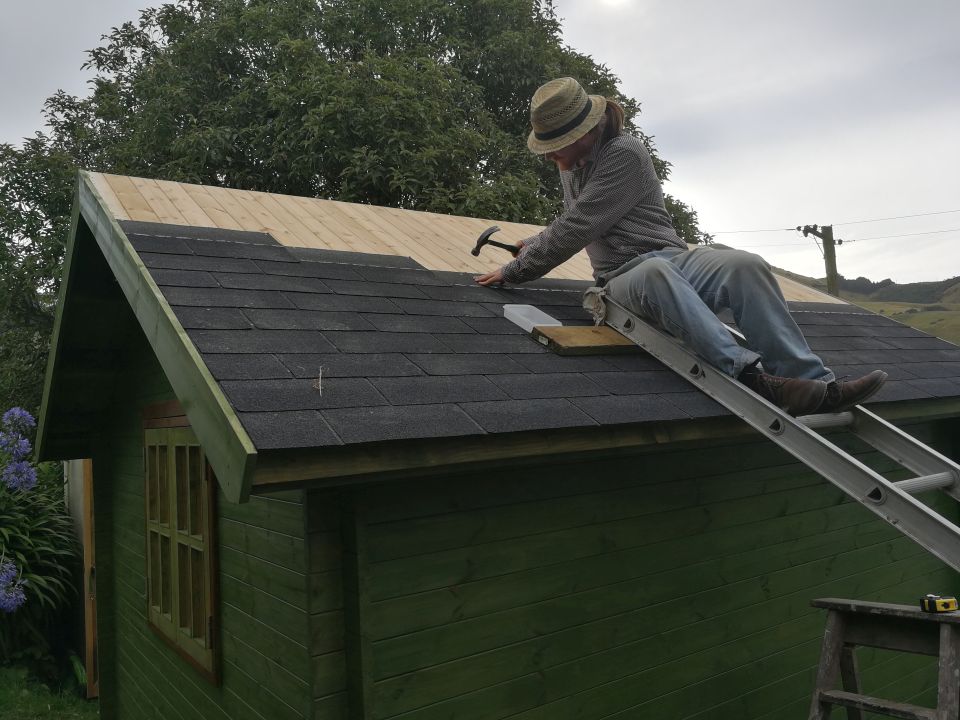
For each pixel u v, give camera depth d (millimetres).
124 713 5531
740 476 3857
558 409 2746
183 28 15297
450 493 2824
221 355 2461
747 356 2961
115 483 5727
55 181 13398
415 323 3283
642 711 3307
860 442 4582
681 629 3498
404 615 2668
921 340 5723
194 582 3941
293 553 2797
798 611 4023
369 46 13812
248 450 1969
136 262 3105
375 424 2283
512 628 2938
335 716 2586
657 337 3389
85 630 7633
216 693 3705
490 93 15781
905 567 4684
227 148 12648
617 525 3324
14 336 13641
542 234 3777
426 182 12352
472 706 2799
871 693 4371
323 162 12523
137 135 13633
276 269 3494
